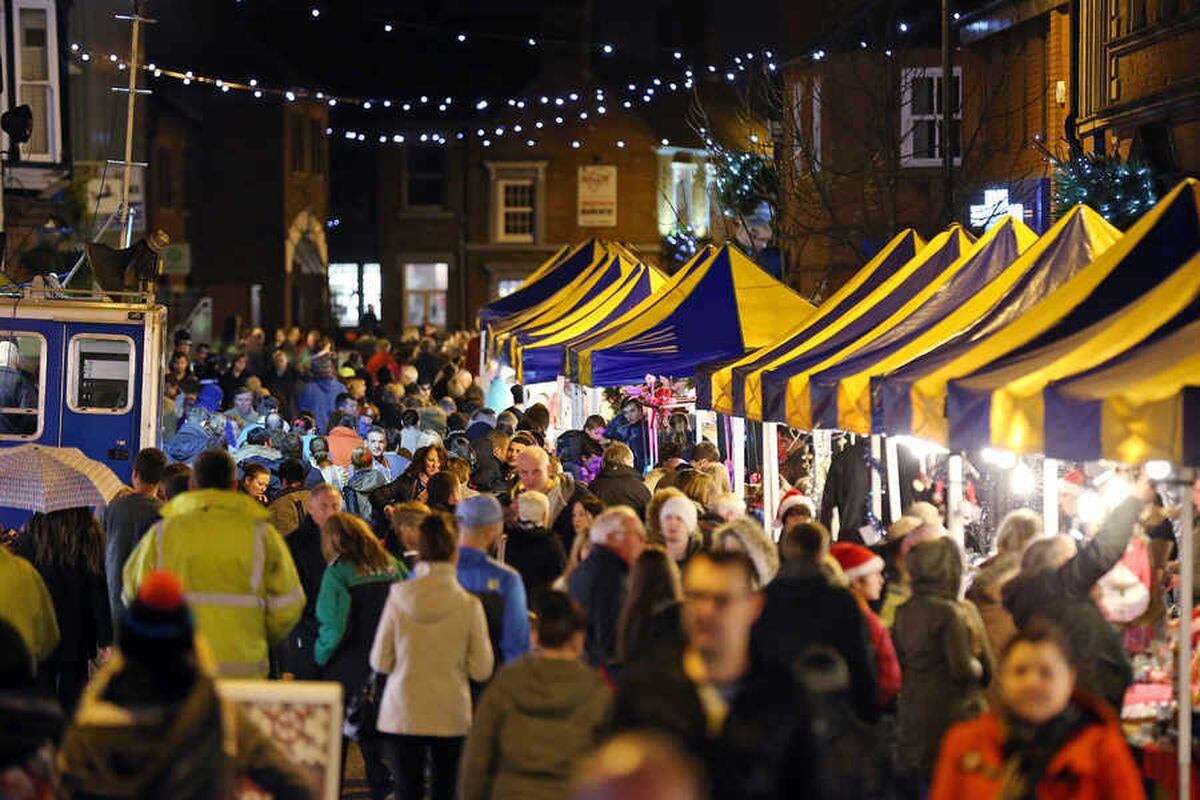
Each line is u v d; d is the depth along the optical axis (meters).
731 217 37.78
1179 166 22.81
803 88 36.34
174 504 9.41
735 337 17.81
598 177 59.38
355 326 61.00
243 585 9.30
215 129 58.16
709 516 12.16
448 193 60.19
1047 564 8.92
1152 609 9.65
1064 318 10.47
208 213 58.12
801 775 5.88
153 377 17.27
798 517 11.58
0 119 28.47
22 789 6.21
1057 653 6.36
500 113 59.62
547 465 13.72
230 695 6.95
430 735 8.98
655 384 20.83
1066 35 29.97
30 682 6.46
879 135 31.38
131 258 17.75
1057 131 30.03
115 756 5.66
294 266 59.44
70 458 11.57
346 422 22.56
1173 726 8.95
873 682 7.62
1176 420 7.79
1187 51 22.47
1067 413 8.48
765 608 7.69
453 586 9.11
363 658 10.09
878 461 15.33
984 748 6.46
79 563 11.33
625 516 9.32
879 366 12.09
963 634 8.61
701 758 5.73
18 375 17.02
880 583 9.43
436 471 14.70
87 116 41.09
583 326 23.22
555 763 7.11
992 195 30.42
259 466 13.59
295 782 6.19
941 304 13.77
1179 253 10.74
